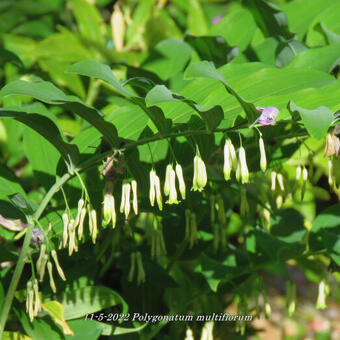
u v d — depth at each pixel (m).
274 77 0.54
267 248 0.60
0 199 0.58
